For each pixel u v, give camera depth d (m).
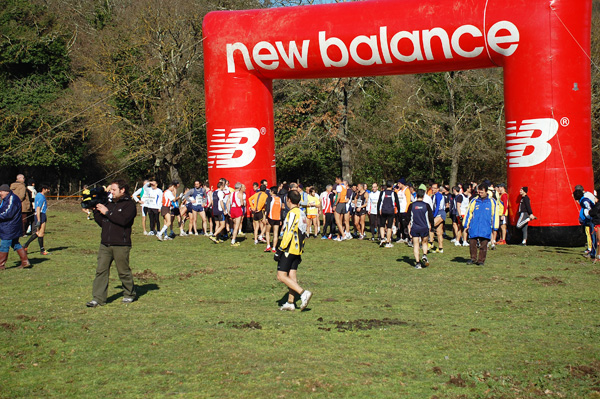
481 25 15.96
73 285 10.03
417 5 16.59
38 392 5.18
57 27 35.88
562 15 15.45
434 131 30.98
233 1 35.09
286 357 6.15
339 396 5.12
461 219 16.11
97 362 5.98
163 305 8.62
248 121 18.86
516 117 16.09
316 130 31.81
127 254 8.66
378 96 34.06
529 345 6.61
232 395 5.12
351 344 6.62
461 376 5.62
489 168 35.22
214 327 7.32
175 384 5.38
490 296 9.34
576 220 15.59
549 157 15.68
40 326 7.27
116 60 32.03
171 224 17.94
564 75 15.54
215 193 16.27
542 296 9.33
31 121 32.72
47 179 36.38
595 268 12.13
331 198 18.08
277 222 14.77
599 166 29.64
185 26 32.12
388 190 15.93
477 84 32.06
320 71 18.14
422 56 16.75
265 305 8.70
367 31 16.91
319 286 10.27
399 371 5.75
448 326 7.42
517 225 16.02
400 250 15.35
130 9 34.84
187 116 31.30
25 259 11.82
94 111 30.78
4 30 33.78
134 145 31.95
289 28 17.77
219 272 11.63
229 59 18.58
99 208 8.48
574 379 5.56
